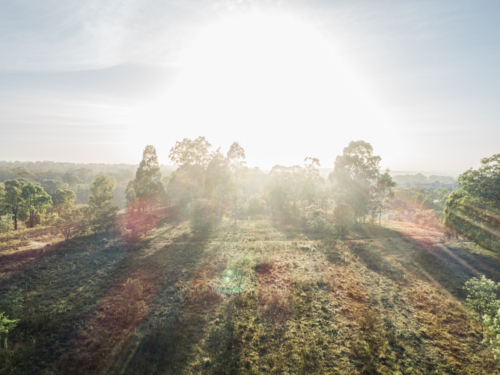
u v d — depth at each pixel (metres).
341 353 11.78
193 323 13.79
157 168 50.09
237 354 11.57
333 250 28.41
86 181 154.75
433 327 13.84
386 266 23.41
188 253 26.27
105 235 32.47
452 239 33.31
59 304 15.46
